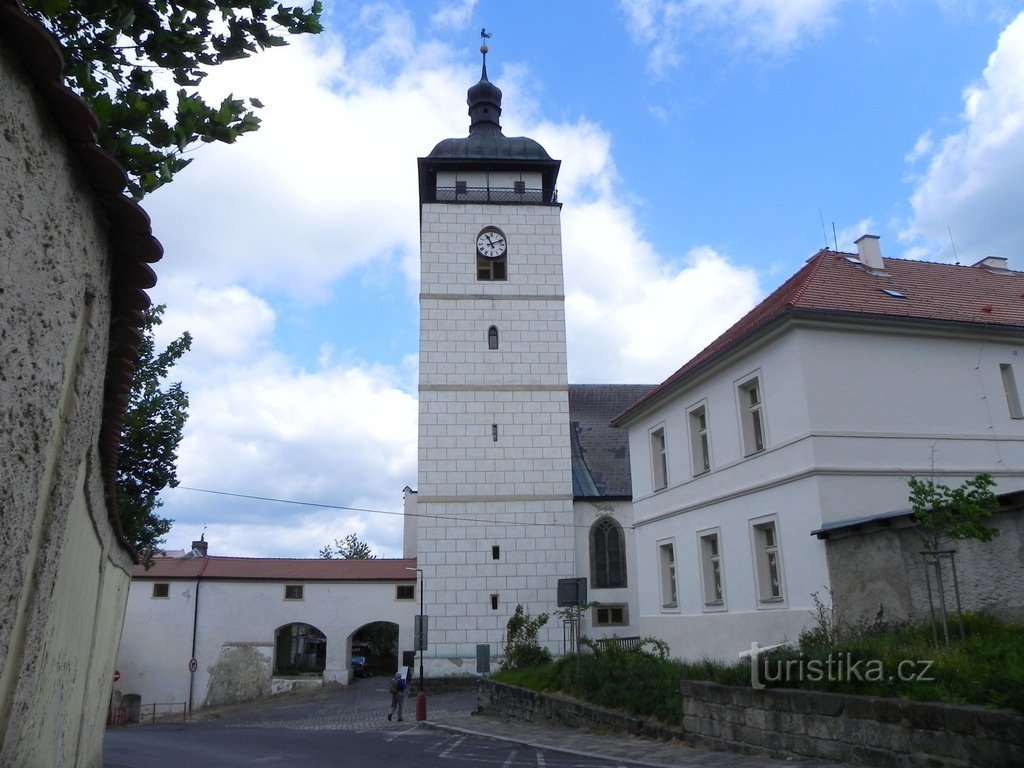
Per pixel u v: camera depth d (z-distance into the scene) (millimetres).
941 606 12773
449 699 34312
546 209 42781
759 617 19906
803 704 11336
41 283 3410
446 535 38375
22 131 3117
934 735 9148
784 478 19172
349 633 44500
